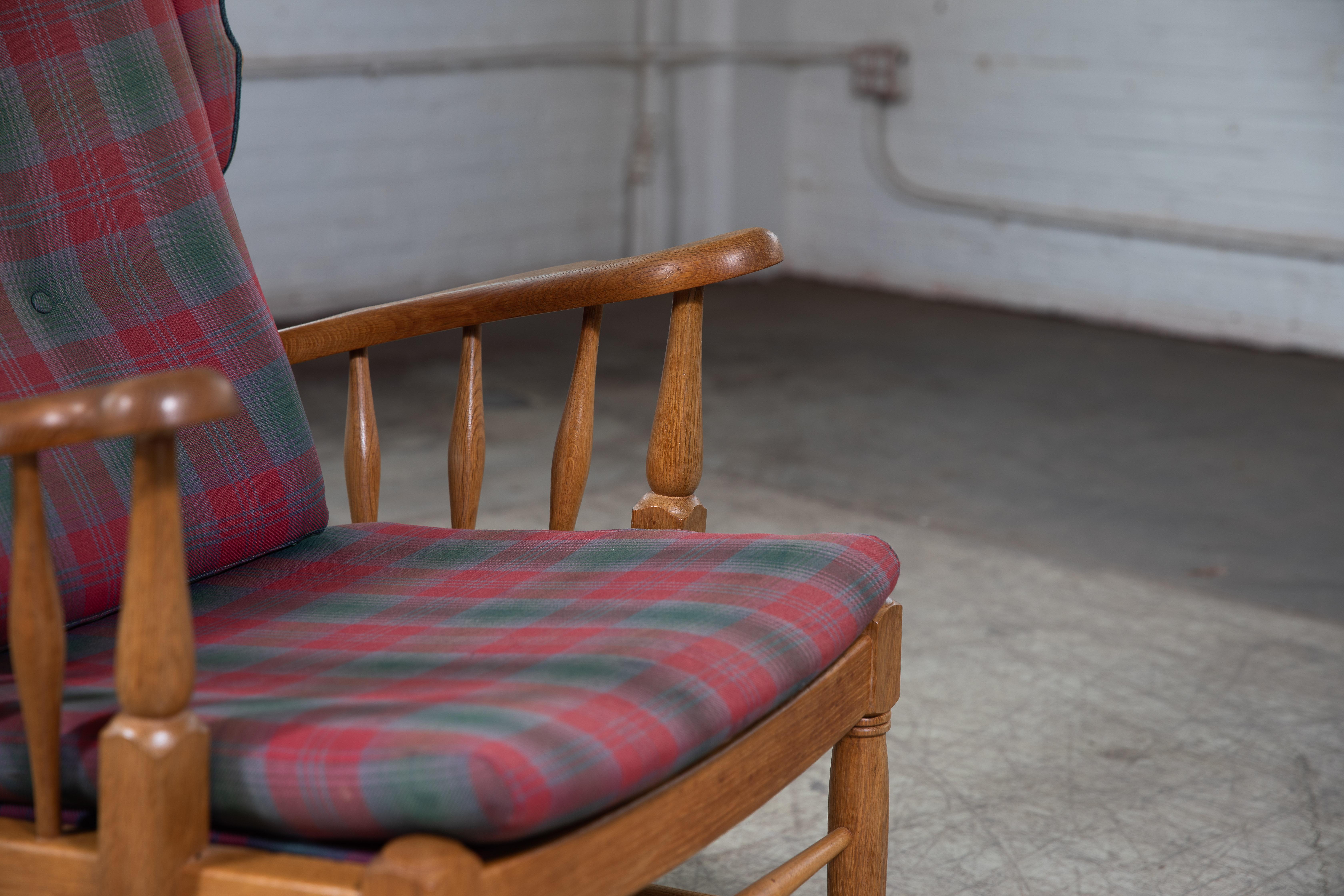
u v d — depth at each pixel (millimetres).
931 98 4906
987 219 4828
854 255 5234
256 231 4289
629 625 844
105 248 1072
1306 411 3486
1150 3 4332
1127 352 4152
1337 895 1336
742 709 780
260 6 4156
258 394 1102
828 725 925
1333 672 1906
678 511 1107
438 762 646
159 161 1109
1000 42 4691
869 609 940
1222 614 2129
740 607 865
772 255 1104
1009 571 2307
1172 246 4418
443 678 779
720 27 5059
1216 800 1527
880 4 4969
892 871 1370
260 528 1062
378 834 672
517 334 4176
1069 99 4562
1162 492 2793
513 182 4883
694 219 5230
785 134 5332
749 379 3707
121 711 718
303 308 4449
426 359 3814
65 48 1073
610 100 5074
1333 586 2270
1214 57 4234
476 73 4688
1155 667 1907
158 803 671
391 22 4453
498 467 2826
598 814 724
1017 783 1561
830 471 2883
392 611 930
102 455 999
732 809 821
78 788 725
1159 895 1329
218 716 728
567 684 746
